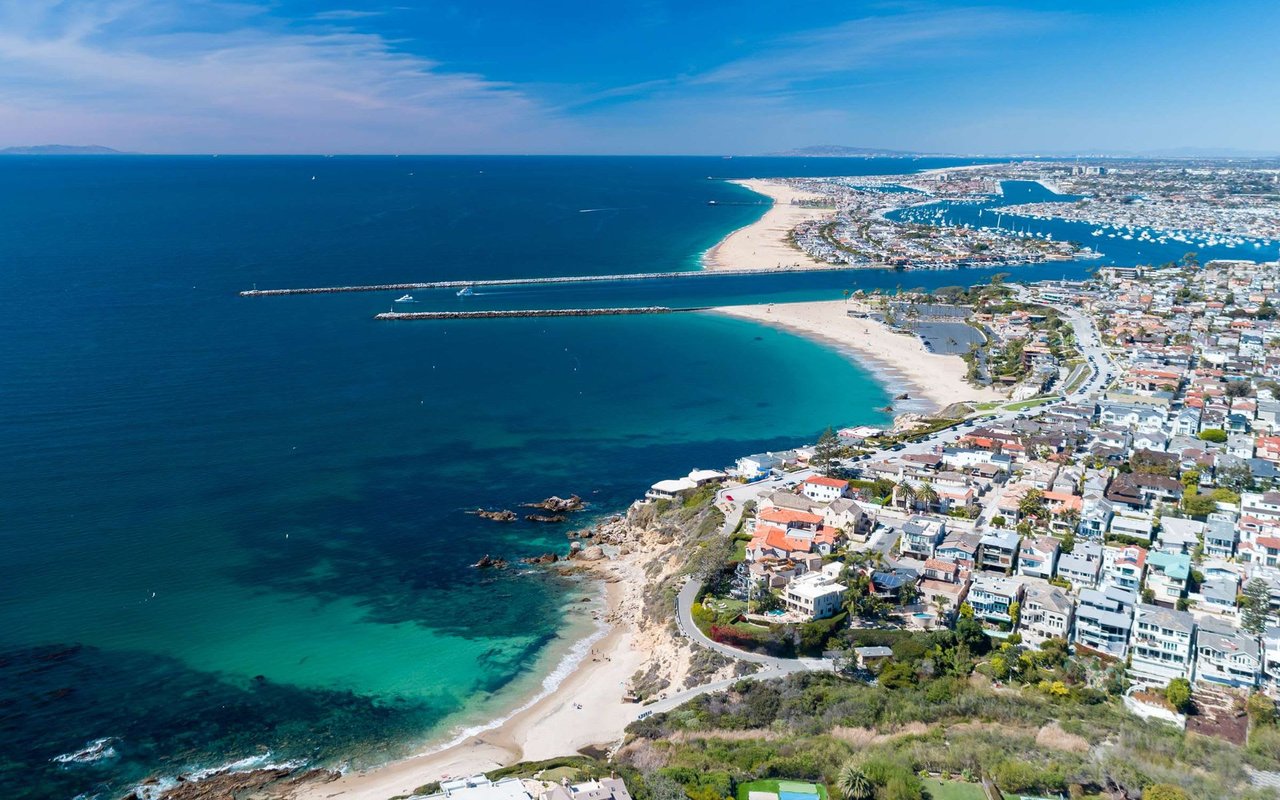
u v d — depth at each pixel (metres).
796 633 144.50
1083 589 154.38
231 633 152.50
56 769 118.94
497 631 157.75
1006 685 134.62
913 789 105.81
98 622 153.00
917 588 159.50
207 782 118.12
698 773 111.19
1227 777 107.00
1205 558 168.12
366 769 121.56
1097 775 107.75
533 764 118.00
